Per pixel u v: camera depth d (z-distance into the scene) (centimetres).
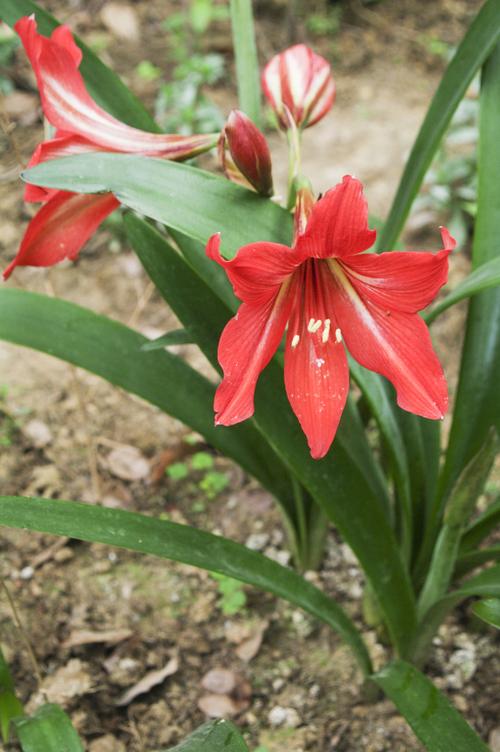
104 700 113
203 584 121
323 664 116
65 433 131
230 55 174
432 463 111
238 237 94
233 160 96
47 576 121
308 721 113
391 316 91
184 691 115
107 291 142
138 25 179
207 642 117
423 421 112
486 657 116
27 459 129
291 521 118
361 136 161
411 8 188
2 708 103
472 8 188
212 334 101
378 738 112
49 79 96
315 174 153
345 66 175
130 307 141
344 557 122
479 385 105
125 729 112
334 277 92
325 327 91
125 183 94
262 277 87
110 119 98
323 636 118
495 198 103
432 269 87
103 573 121
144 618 118
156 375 109
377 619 117
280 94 100
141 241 100
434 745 97
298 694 114
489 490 126
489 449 97
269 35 179
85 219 98
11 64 166
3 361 137
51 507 95
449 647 117
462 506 100
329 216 86
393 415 106
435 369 90
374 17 185
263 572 101
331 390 92
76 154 95
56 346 107
